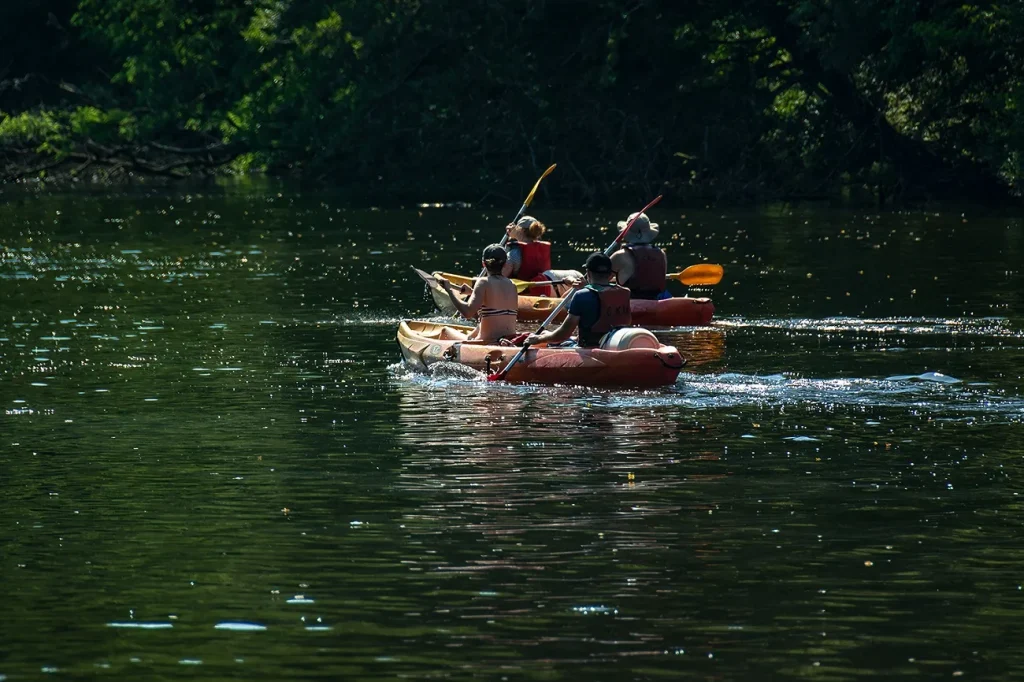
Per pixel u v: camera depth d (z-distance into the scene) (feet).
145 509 66.33
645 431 81.82
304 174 362.12
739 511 64.90
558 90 305.53
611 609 52.31
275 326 127.03
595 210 276.62
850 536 61.00
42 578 56.34
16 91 472.44
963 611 52.06
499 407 89.30
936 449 76.89
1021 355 106.52
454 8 311.88
